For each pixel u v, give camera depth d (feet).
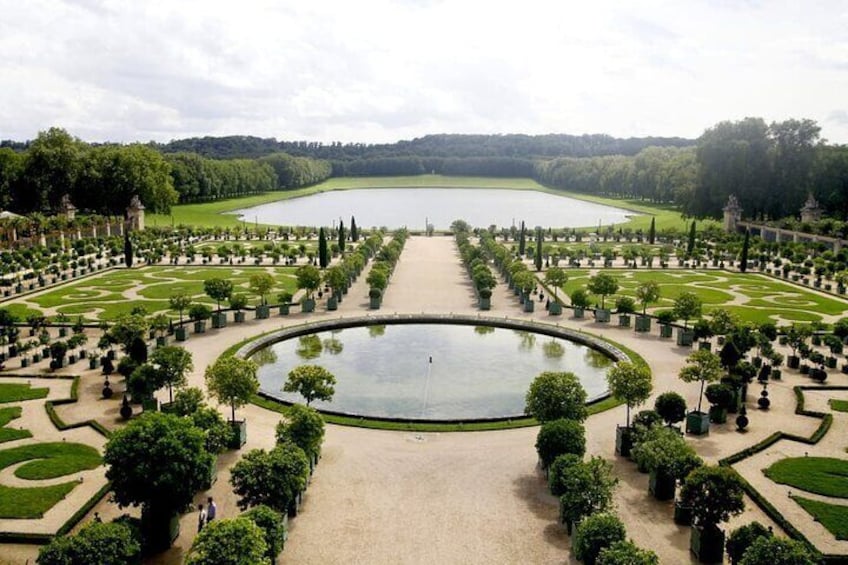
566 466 126.72
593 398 196.24
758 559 94.68
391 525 125.49
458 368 228.84
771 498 136.77
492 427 173.06
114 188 611.47
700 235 568.82
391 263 406.00
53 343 236.43
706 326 244.01
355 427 172.96
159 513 116.37
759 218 622.54
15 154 624.59
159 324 247.91
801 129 579.48
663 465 131.85
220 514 127.75
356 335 271.69
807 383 212.43
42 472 144.56
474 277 357.00
